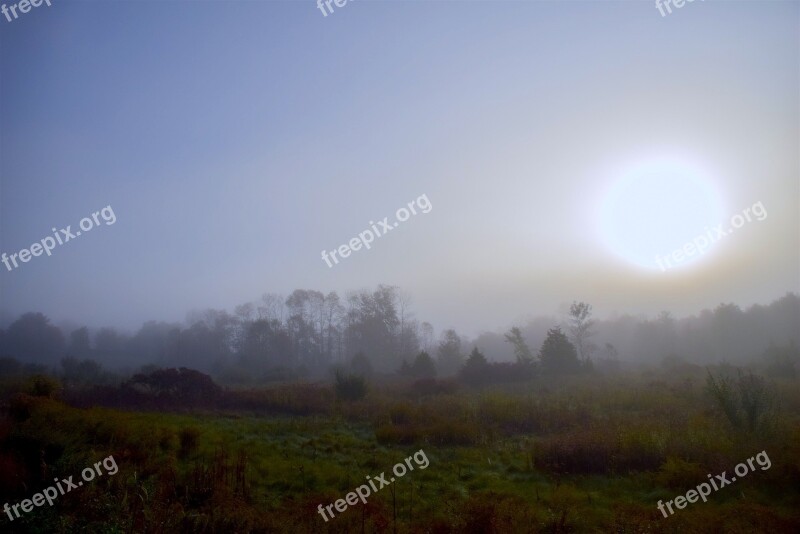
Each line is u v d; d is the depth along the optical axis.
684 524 8.85
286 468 12.93
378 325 64.00
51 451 11.34
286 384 38.78
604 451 13.22
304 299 68.88
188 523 8.27
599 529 9.02
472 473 12.99
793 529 8.55
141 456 12.05
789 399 19.55
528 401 22.48
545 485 11.90
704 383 26.67
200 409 24.69
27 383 23.58
